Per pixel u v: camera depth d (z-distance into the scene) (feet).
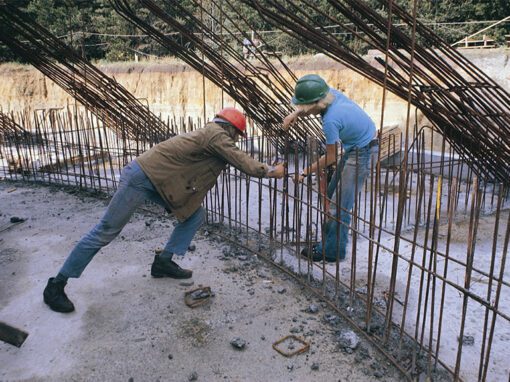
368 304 10.39
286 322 11.15
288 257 14.61
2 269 14.19
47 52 20.71
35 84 71.26
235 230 16.93
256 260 14.52
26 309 11.71
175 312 11.56
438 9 69.77
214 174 12.05
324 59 47.80
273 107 20.68
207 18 62.34
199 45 16.89
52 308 11.58
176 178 11.50
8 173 26.43
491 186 22.20
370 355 9.86
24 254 15.33
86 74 22.09
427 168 25.66
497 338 10.48
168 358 9.82
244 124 11.91
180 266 14.17
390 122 40.27
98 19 86.02
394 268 9.35
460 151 18.13
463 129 16.56
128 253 15.12
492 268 6.87
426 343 10.25
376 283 13.14
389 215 18.97
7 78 72.18
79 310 11.65
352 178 13.26
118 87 22.75
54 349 10.11
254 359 9.78
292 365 9.54
